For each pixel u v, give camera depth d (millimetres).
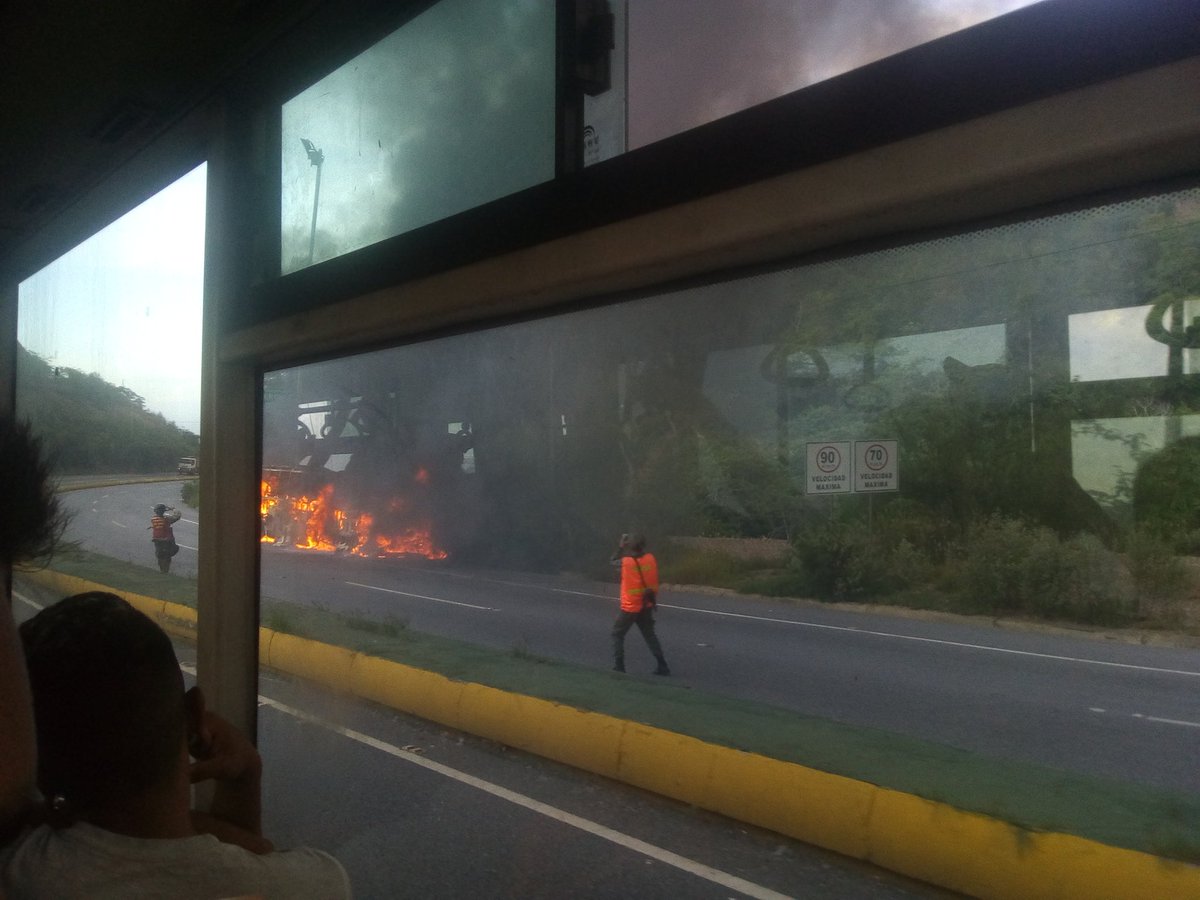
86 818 1084
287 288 1941
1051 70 927
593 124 1385
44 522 1352
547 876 3322
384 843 3344
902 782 3607
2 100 2238
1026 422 1771
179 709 1130
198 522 2174
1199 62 846
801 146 1122
